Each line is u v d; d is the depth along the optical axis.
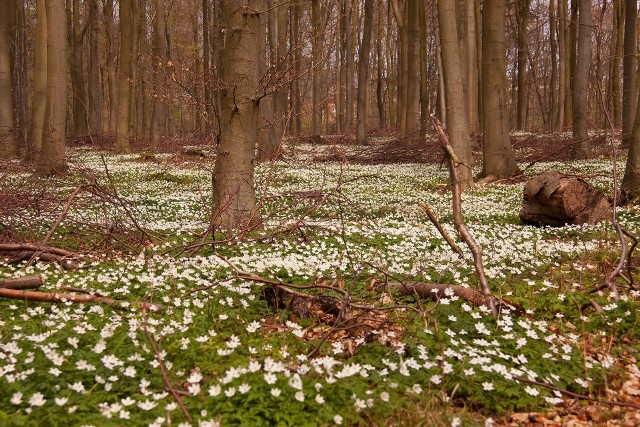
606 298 5.74
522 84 34.53
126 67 28.11
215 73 12.71
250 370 3.54
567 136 28.84
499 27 17.16
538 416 3.83
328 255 7.64
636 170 12.11
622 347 4.87
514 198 14.45
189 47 41.31
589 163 20.38
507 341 4.66
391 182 18.39
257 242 8.59
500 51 17.27
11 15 31.05
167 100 25.39
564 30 33.16
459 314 5.10
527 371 4.15
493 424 3.65
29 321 4.87
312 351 4.43
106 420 3.21
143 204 13.38
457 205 6.18
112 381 3.73
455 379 4.00
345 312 5.15
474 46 26.83
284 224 9.91
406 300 5.94
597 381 4.23
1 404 3.34
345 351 4.56
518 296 5.94
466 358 4.18
